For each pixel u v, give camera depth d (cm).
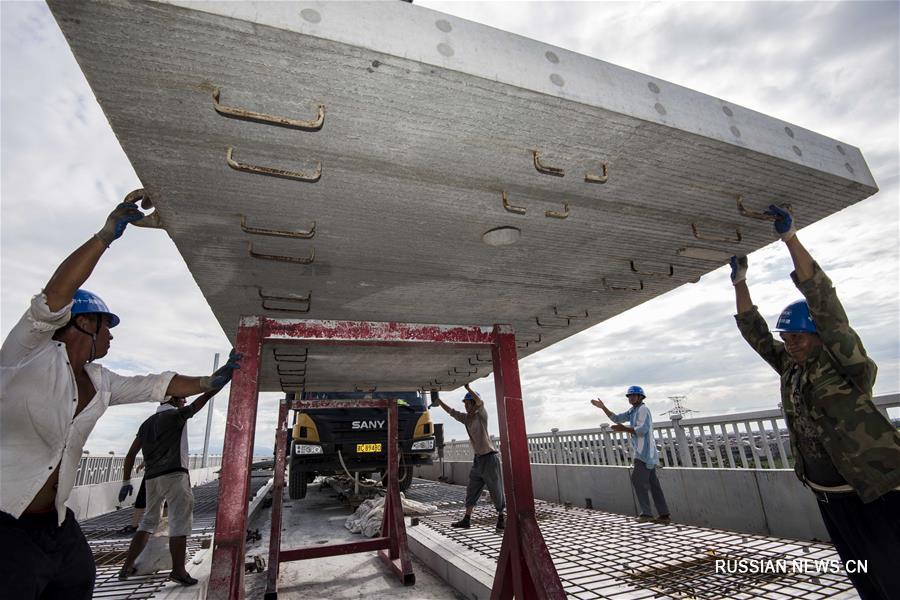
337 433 804
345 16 106
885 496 172
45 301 151
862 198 190
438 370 462
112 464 994
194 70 111
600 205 182
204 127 130
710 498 502
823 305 184
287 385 551
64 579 165
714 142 146
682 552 392
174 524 372
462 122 132
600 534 489
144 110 123
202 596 356
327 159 145
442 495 939
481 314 307
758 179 171
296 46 104
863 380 184
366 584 406
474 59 116
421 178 158
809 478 198
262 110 125
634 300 303
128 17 96
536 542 238
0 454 149
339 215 180
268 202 169
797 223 211
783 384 214
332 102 123
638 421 557
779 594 283
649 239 215
